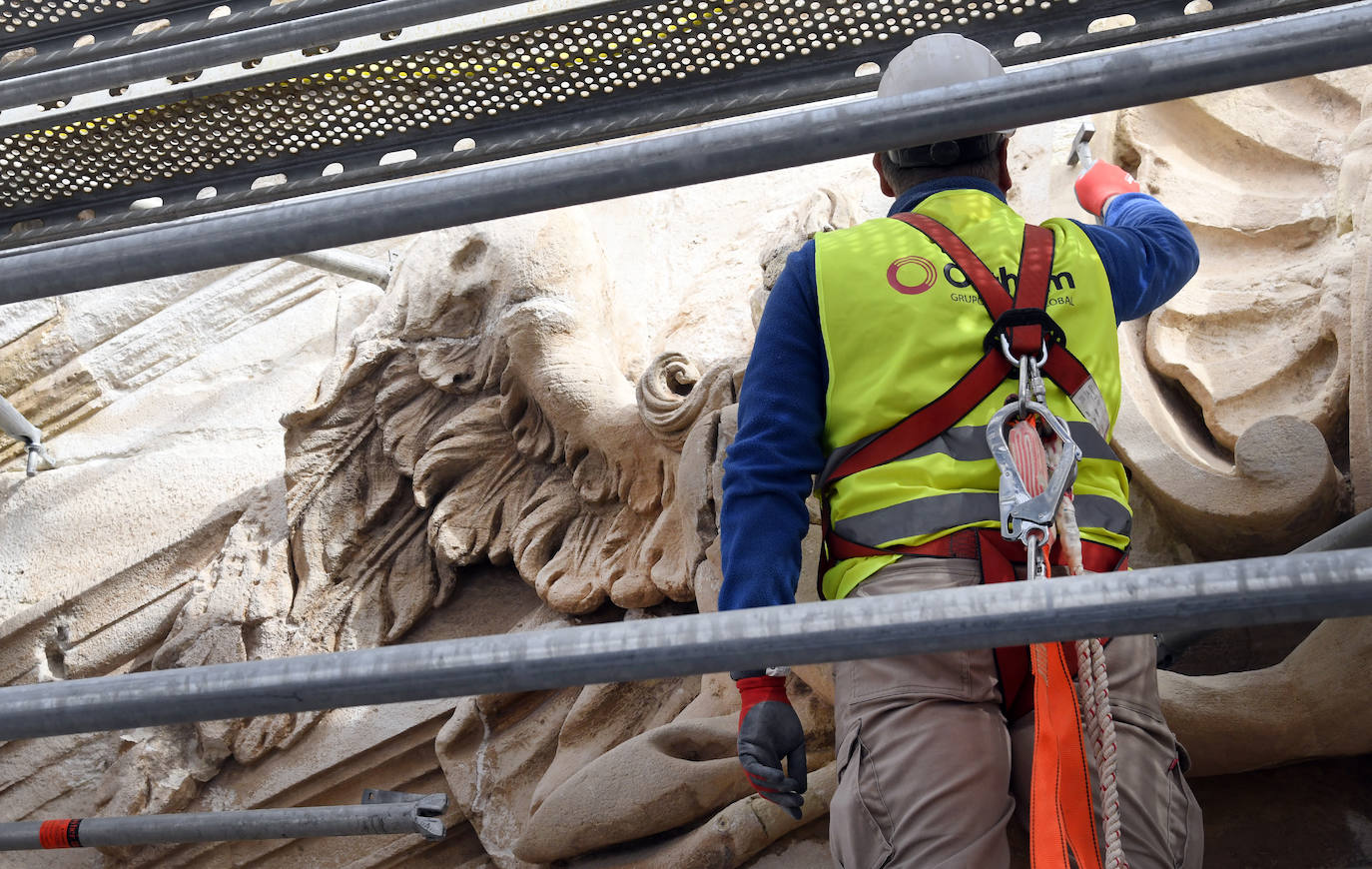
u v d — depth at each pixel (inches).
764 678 67.6
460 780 122.8
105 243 60.4
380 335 144.9
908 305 68.0
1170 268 76.7
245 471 158.9
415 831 102.1
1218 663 101.7
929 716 63.0
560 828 106.3
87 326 177.2
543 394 131.9
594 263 139.1
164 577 152.5
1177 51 54.2
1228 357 114.0
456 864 122.6
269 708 52.6
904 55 78.0
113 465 165.8
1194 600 47.5
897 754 62.7
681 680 118.9
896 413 66.4
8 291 60.9
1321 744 90.4
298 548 141.9
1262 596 47.0
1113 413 69.4
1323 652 90.0
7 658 151.1
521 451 137.0
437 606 138.3
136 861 131.6
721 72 101.2
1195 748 91.1
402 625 136.5
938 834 60.6
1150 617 47.8
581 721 118.6
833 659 49.8
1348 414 103.3
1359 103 122.4
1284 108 126.6
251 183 110.4
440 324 142.6
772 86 101.3
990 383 66.1
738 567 66.2
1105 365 69.3
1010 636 48.8
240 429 165.2
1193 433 113.6
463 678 51.1
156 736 134.6
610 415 128.8
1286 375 110.2
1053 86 55.0
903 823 61.4
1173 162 127.0
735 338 139.7
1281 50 53.2
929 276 68.7
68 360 175.9
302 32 88.0
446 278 142.9
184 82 104.2
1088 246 73.3
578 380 131.1
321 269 155.6
